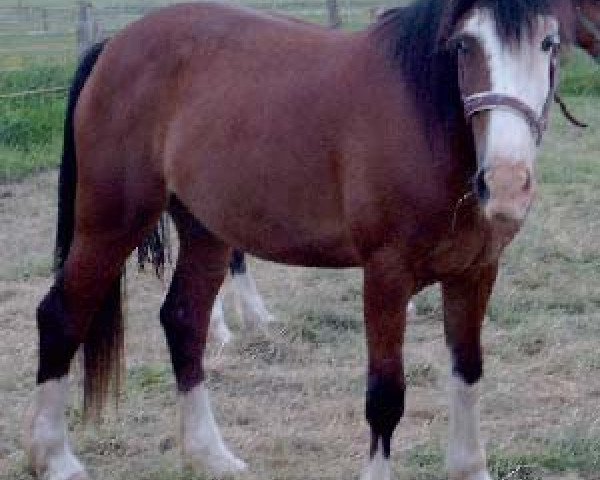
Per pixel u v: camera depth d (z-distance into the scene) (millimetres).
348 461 4914
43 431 4777
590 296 7395
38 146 12820
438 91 3906
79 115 4895
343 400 5668
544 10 3656
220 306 6594
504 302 7195
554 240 8648
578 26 4145
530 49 3621
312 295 7520
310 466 4875
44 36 23125
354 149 4098
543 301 7273
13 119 13055
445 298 4367
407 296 4109
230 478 4789
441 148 3900
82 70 5043
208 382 5961
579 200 10148
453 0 3805
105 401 4926
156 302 7551
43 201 10586
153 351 6500
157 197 4844
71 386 5723
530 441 5098
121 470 4867
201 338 4996
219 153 4500
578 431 5137
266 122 4375
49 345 4816
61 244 4996
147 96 4754
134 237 4855
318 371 6105
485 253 4086
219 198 4555
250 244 4586
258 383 5945
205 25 4781
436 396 5742
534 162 3707
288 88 4367
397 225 4020
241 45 4637
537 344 6492
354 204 4105
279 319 6941
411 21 4047
